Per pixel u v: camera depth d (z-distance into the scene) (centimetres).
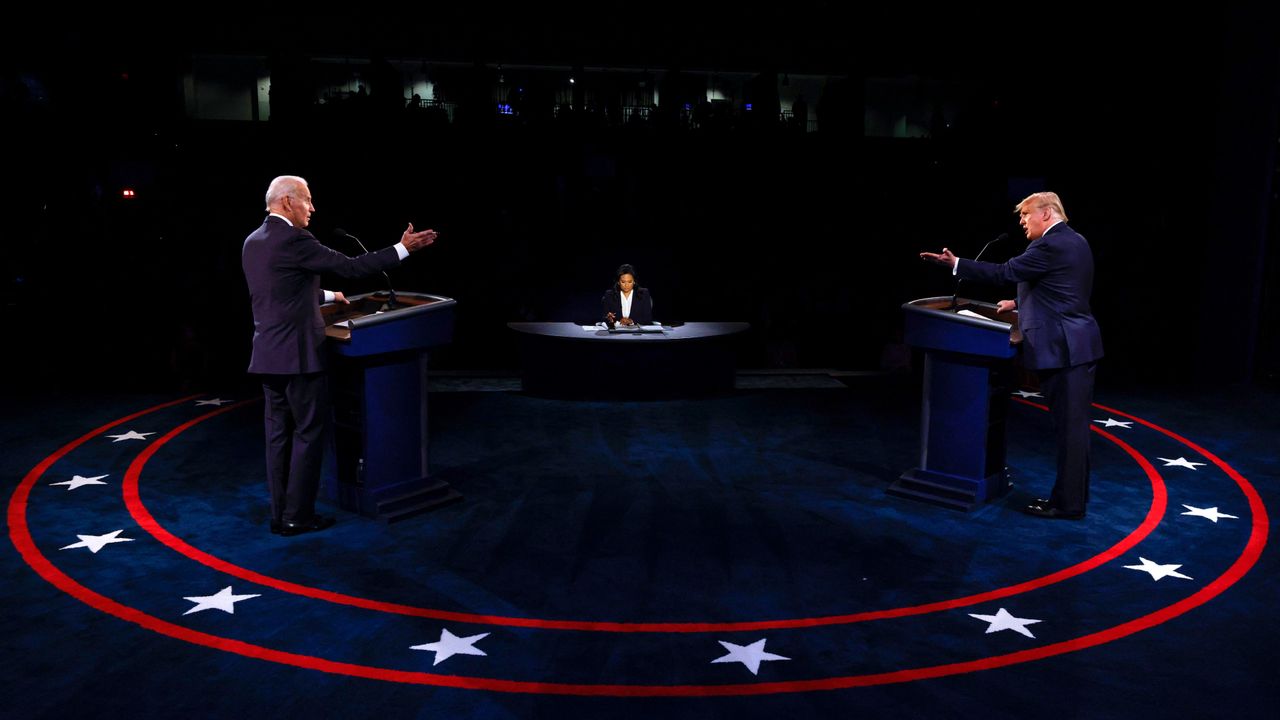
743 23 1077
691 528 485
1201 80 895
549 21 1060
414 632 360
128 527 477
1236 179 868
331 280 1055
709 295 1125
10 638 350
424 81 1313
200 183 1012
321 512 503
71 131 976
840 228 1116
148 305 959
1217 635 362
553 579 416
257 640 351
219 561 432
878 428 709
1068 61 991
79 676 321
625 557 443
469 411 757
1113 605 391
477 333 1084
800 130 1168
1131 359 968
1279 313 886
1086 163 986
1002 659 340
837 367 1087
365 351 467
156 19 1005
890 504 527
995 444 536
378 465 495
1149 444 670
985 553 452
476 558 440
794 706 306
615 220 1104
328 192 1043
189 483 555
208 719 294
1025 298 493
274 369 441
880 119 1442
